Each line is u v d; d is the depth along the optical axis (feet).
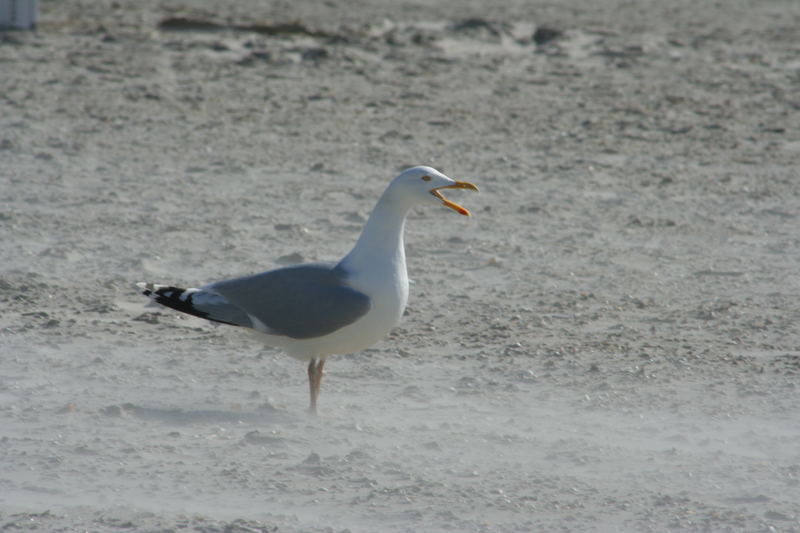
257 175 65.92
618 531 24.67
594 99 92.43
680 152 74.84
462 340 40.19
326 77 98.07
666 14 159.94
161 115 80.64
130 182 63.05
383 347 39.11
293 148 72.74
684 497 26.68
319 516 25.17
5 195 58.95
